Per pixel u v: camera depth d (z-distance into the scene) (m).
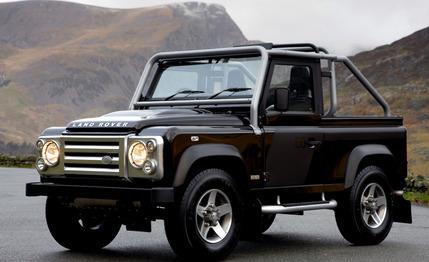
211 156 6.37
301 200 7.52
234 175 6.88
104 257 6.87
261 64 7.13
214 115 6.80
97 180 6.52
